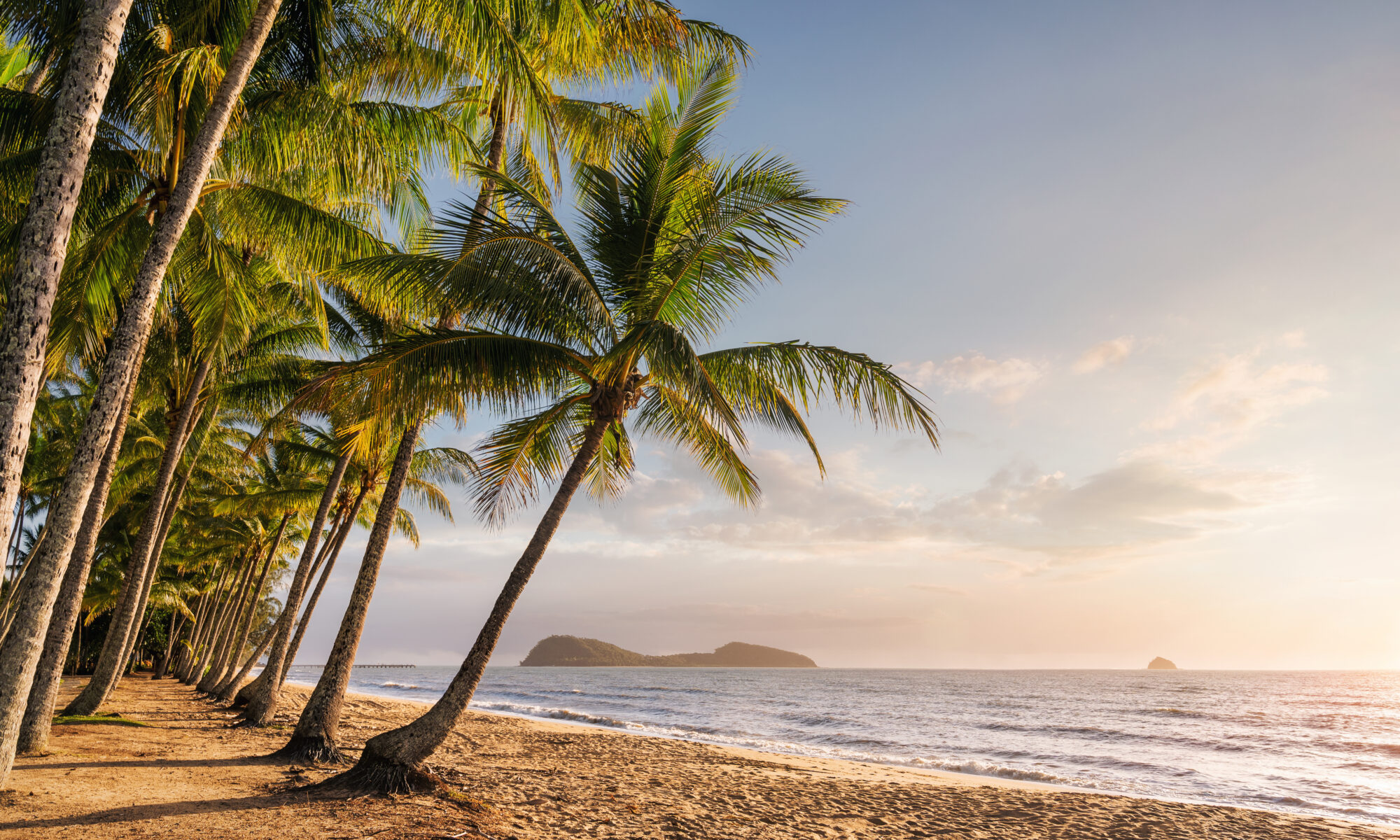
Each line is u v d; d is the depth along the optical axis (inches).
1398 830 430.6
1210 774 757.9
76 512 249.3
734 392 345.7
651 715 1524.4
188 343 515.8
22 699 239.9
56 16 315.3
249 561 1138.0
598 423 332.8
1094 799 486.6
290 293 550.0
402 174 402.0
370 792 293.0
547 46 382.3
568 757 568.1
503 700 2114.9
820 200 314.7
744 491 398.9
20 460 196.1
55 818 229.6
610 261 351.9
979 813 431.2
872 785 510.6
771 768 601.9
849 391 331.0
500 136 428.1
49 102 331.3
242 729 526.9
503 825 277.3
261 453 723.4
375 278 328.2
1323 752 958.4
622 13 341.7
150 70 279.6
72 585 366.6
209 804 266.2
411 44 377.4
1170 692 2864.2
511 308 315.9
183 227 271.6
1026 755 906.7
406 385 315.6
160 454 761.0
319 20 354.0
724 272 339.6
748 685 3604.8
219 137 279.9
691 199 342.6
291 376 623.5
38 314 201.6
